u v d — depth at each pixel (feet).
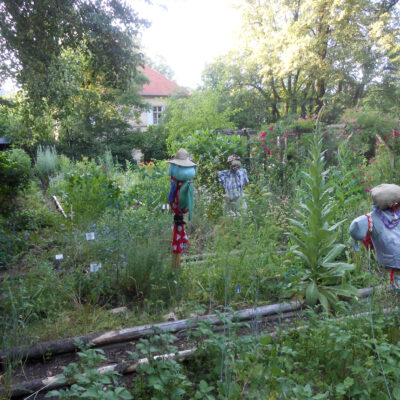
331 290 13.48
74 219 24.56
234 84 90.58
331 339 9.52
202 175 28.45
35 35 23.85
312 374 8.95
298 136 33.65
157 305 13.42
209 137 31.14
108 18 24.91
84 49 28.25
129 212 22.22
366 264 16.20
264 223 18.67
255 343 9.21
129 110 78.13
